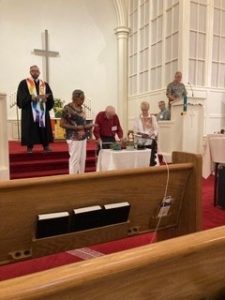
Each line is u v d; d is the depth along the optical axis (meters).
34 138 5.26
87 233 1.62
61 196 1.51
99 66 9.55
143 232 1.87
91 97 9.51
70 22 9.13
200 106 5.63
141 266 0.67
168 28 7.40
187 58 7.00
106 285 0.66
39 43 8.80
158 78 7.84
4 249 1.46
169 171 1.83
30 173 4.91
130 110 9.11
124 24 8.93
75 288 0.60
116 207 1.65
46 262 2.21
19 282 0.55
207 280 0.84
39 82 5.30
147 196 1.80
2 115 3.57
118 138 4.34
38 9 8.68
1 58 8.35
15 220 1.43
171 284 0.77
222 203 3.52
